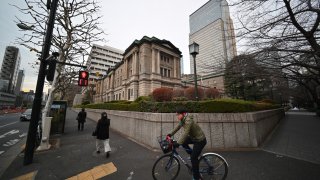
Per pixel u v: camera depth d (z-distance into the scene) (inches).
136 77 1439.5
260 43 180.4
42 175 173.0
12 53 3208.7
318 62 191.8
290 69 225.9
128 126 378.3
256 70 198.5
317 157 200.8
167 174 150.7
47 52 234.5
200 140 138.6
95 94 2910.9
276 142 283.7
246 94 1035.9
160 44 1494.8
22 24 292.2
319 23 166.7
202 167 146.2
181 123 147.6
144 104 315.6
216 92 735.7
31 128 213.0
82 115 480.7
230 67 208.7
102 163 202.4
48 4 245.0
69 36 339.9
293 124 548.1
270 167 173.3
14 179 165.9
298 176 151.7
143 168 183.8
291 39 171.0
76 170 183.6
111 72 2214.6
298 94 1317.7
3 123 637.3
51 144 299.1
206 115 252.2
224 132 245.8
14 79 3250.5
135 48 1494.8
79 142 319.3
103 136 232.5
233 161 191.8
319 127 450.6
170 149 149.0
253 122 247.8
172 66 1656.0
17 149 276.2
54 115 420.8
